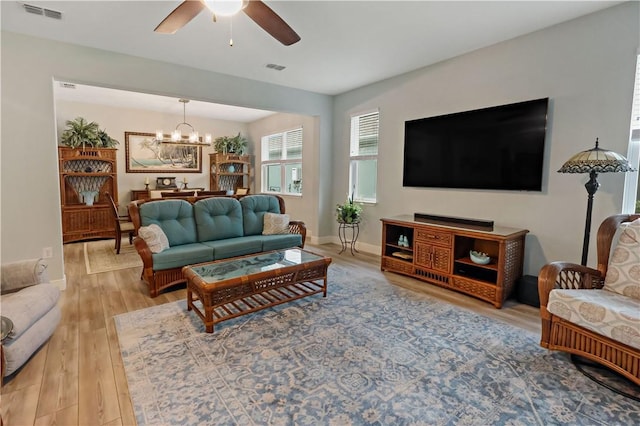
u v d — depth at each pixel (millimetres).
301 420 1613
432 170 4121
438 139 4023
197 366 2064
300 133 6656
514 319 2783
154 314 2836
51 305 2248
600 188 2854
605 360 1922
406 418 1627
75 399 1754
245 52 3666
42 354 2193
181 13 2141
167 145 7273
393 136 4656
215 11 2066
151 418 1623
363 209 5215
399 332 2527
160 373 1988
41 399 1749
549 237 3189
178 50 3607
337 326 2621
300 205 6555
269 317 2783
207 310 2479
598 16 2789
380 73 4426
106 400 1751
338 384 1890
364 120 5180
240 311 2834
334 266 4383
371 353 2225
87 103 6332
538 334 2514
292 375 1976
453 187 3918
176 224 3777
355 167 5398
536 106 3152
